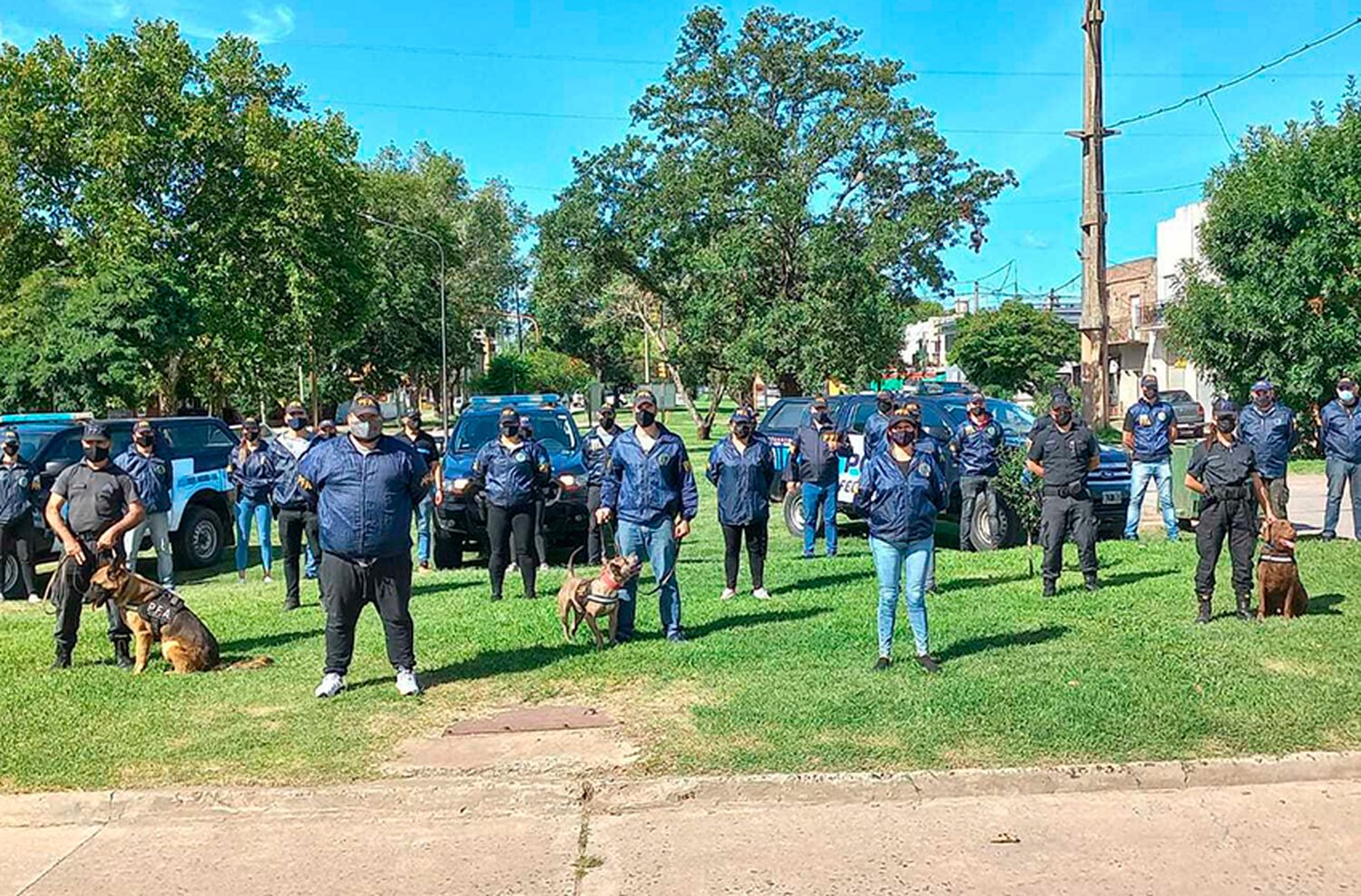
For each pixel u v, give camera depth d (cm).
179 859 502
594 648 825
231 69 3806
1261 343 2369
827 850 490
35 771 594
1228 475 849
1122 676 705
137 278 2886
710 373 3769
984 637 824
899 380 4575
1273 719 623
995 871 464
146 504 1107
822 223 3359
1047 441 991
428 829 530
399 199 5906
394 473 715
